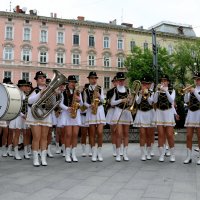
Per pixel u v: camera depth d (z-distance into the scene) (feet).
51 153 36.27
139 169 25.05
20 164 27.76
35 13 168.55
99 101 29.86
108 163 28.32
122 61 185.88
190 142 28.35
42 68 168.76
